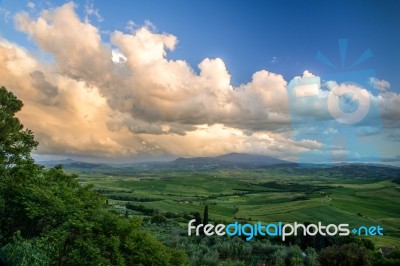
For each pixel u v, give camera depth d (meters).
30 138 33.06
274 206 149.38
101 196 29.23
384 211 110.88
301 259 66.06
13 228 23.64
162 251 26.69
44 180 28.25
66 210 22.47
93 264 20.89
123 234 24.22
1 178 26.88
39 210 21.94
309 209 123.06
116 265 23.22
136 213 132.00
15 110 33.88
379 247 70.56
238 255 73.50
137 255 24.06
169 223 111.50
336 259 50.28
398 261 54.75
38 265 17.98
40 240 20.22
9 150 29.83
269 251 73.44
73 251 21.14
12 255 17.80
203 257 65.50
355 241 71.12
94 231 23.08
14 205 23.30
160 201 183.38
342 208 116.50
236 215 133.62
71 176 30.94
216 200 196.25
